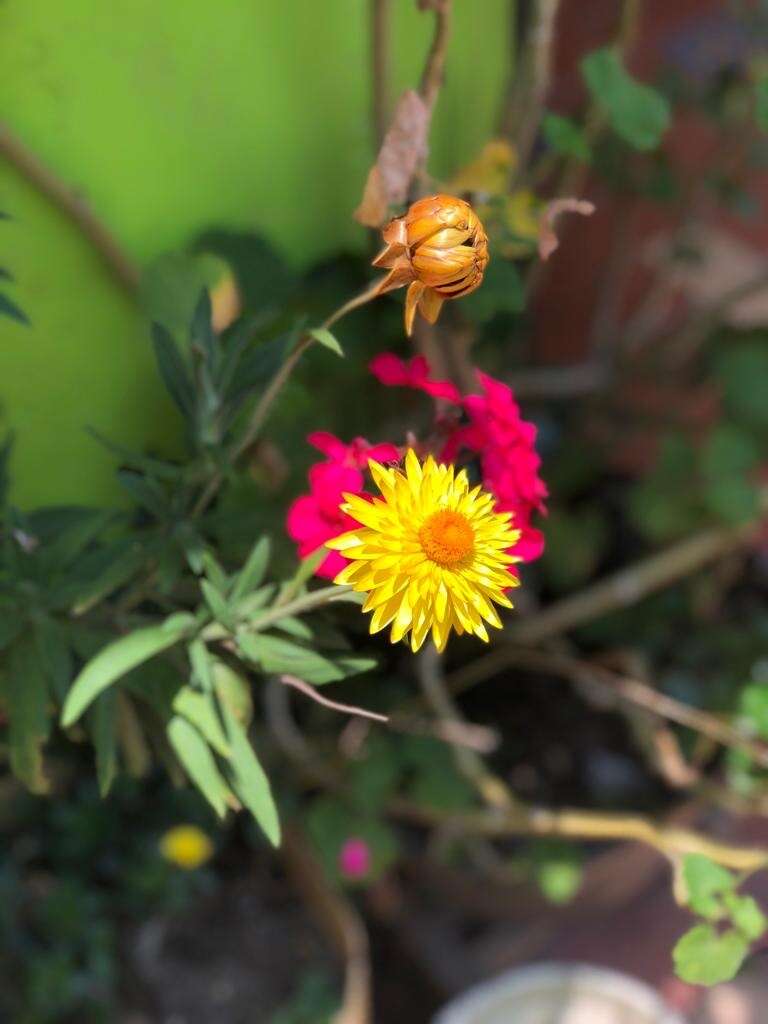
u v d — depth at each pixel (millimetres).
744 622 613
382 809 513
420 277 243
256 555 279
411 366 286
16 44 350
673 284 601
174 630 275
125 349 423
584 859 526
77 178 382
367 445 276
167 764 332
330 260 472
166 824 555
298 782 544
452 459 283
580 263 611
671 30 543
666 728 568
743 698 485
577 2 540
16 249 380
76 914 521
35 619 315
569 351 641
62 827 549
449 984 534
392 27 438
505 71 521
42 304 395
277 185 440
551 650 574
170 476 314
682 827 528
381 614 236
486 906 550
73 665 338
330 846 507
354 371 479
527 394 595
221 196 426
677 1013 537
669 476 571
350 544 234
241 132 417
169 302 385
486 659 550
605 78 371
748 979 545
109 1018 503
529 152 472
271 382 316
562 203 310
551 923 561
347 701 539
